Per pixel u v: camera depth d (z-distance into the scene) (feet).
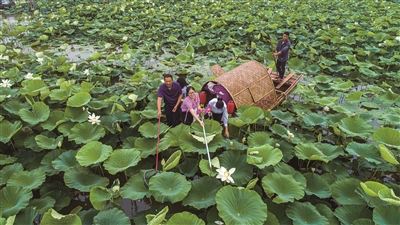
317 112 26.37
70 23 54.75
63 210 16.14
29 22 56.90
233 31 49.90
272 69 31.53
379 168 17.80
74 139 18.95
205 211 15.03
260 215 12.92
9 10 71.36
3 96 22.70
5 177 16.46
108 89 28.37
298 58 38.99
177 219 12.70
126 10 65.51
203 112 19.72
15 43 47.16
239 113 21.20
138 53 39.96
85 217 14.34
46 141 18.89
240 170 16.49
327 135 21.84
